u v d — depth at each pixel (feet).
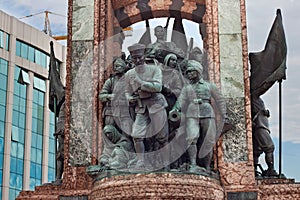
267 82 62.85
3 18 169.89
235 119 60.80
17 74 171.94
